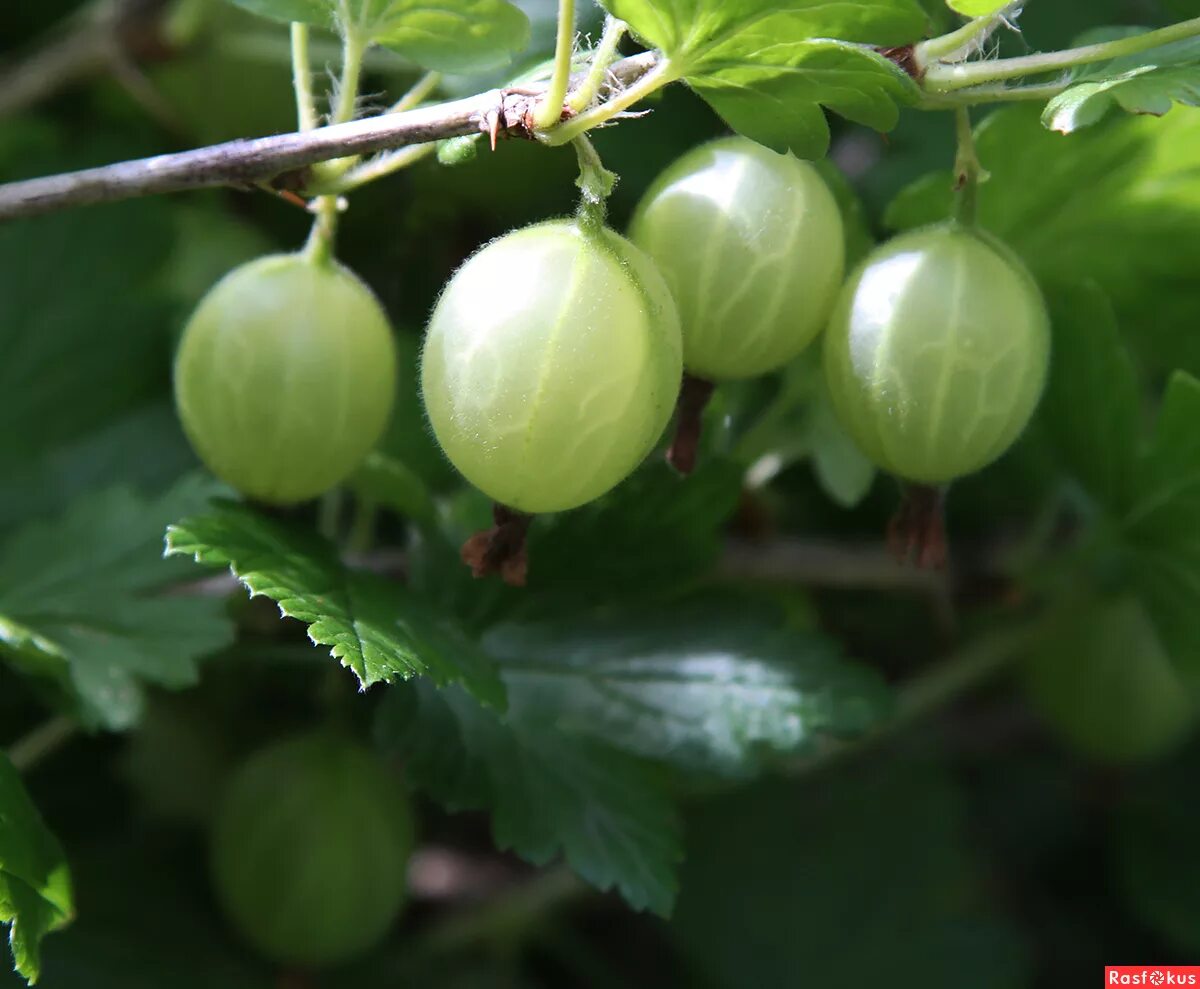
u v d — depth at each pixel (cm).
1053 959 34
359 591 25
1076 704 31
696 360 25
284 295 25
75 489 30
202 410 25
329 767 28
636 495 27
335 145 24
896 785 33
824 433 27
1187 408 27
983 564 30
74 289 31
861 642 32
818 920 32
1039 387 25
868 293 25
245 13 29
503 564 24
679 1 23
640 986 33
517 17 25
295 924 29
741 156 25
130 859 30
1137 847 34
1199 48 25
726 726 27
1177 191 26
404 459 28
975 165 24
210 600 27
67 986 29
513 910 31
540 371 24
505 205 29
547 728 26
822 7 23
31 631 26
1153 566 28
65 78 30
